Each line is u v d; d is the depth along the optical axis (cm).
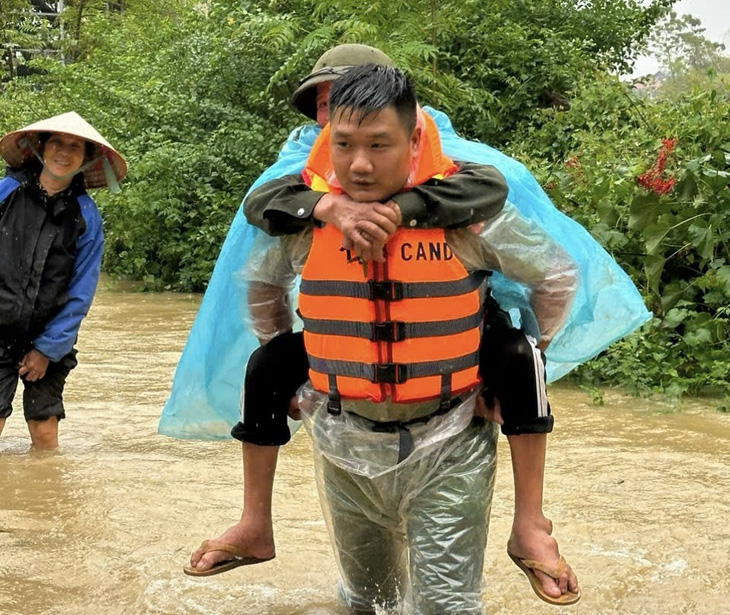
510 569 355
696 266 740
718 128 777
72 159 514
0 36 2375
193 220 1267
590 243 309
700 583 343
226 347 328
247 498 303
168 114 1309
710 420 587
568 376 701
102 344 838
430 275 262
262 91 1265
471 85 1280
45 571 354
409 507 277
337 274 266
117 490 448
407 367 264
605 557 366
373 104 243
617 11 1418
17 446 536
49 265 515
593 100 1141
